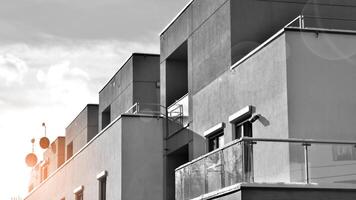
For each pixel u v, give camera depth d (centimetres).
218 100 2161
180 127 2466
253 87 1948
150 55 2983
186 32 2447
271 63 1867
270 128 1852
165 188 2548
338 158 1614
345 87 1820
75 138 3819
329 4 2189
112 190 2611
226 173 1714
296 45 1812
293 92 1792
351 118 1811
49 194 3612
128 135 2552
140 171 2539
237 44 2108
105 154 2709
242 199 1577
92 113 3603
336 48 1833
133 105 2820
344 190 1597
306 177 1605
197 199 1861
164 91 2641
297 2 2164
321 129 1791
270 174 1617
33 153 3969
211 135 2223
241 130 2031
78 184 3064
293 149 1616
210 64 2233
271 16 2141
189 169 1958
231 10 2119
